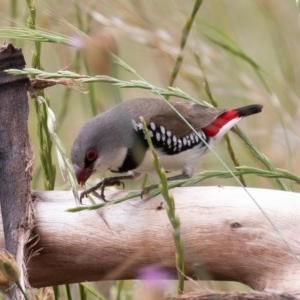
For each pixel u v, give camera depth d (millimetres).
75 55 9305
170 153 8547
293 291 6797
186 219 7164
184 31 8914
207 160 10719
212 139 8859
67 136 11609
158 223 7230
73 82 8078
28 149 7719
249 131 10766
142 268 7332
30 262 7453
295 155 10180
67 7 9789
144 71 12578
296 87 11250
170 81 8977
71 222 7375
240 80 10820
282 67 11273
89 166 8320
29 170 7625
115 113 8398
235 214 7102
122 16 10047
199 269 7152
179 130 8508
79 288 8172
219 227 7094
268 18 11570
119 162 8430
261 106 9102
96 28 9656
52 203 7539
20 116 7762
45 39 7586
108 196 7855
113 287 8945
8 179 7613
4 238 7504
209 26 10352
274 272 6984
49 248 7418
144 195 7367
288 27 11539
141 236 7250
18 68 7820
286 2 11664
